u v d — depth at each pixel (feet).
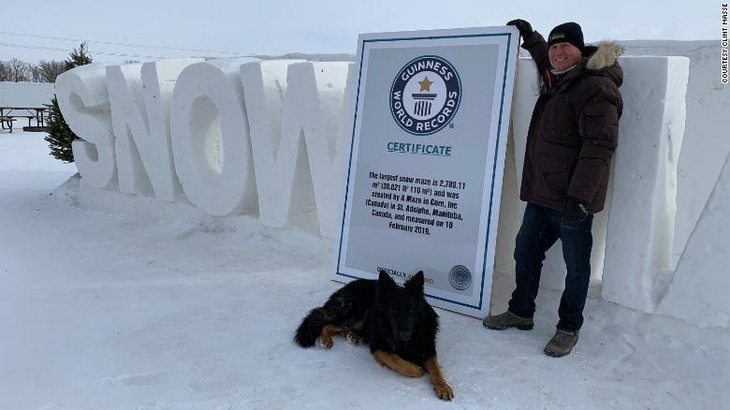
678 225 19.08
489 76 14.39
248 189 21.68
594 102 11.26
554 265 14.52
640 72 12.37
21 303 15.52
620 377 11.45
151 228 24.38
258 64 20.20
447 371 11.66
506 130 14.08
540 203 12.40
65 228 24.57
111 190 27.68
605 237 14.02
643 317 12.81
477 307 14.39
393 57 15.99
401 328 11.04
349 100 17.67
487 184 14.34
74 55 35.60
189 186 23.52
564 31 12.10
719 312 11.52
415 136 15.57
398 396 10.71
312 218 21.11
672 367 11.69
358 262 16.63
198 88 22.13
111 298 16.02
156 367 11.85
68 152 33.40
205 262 19.48
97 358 12.25
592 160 11.19
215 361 12.10
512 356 12.32
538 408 10.34
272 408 10.24
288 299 15.83
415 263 15.52
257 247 20.83
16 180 36.83
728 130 17.75
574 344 12.50
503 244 15.99
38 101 119.85
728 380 11.04
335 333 13.32
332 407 10.28
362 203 16.55
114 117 26.12
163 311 15.03
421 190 15.43
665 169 12.59
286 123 19.66
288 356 12.35
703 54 18.20
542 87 13.39
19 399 10.55
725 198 11.30
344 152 17.13
